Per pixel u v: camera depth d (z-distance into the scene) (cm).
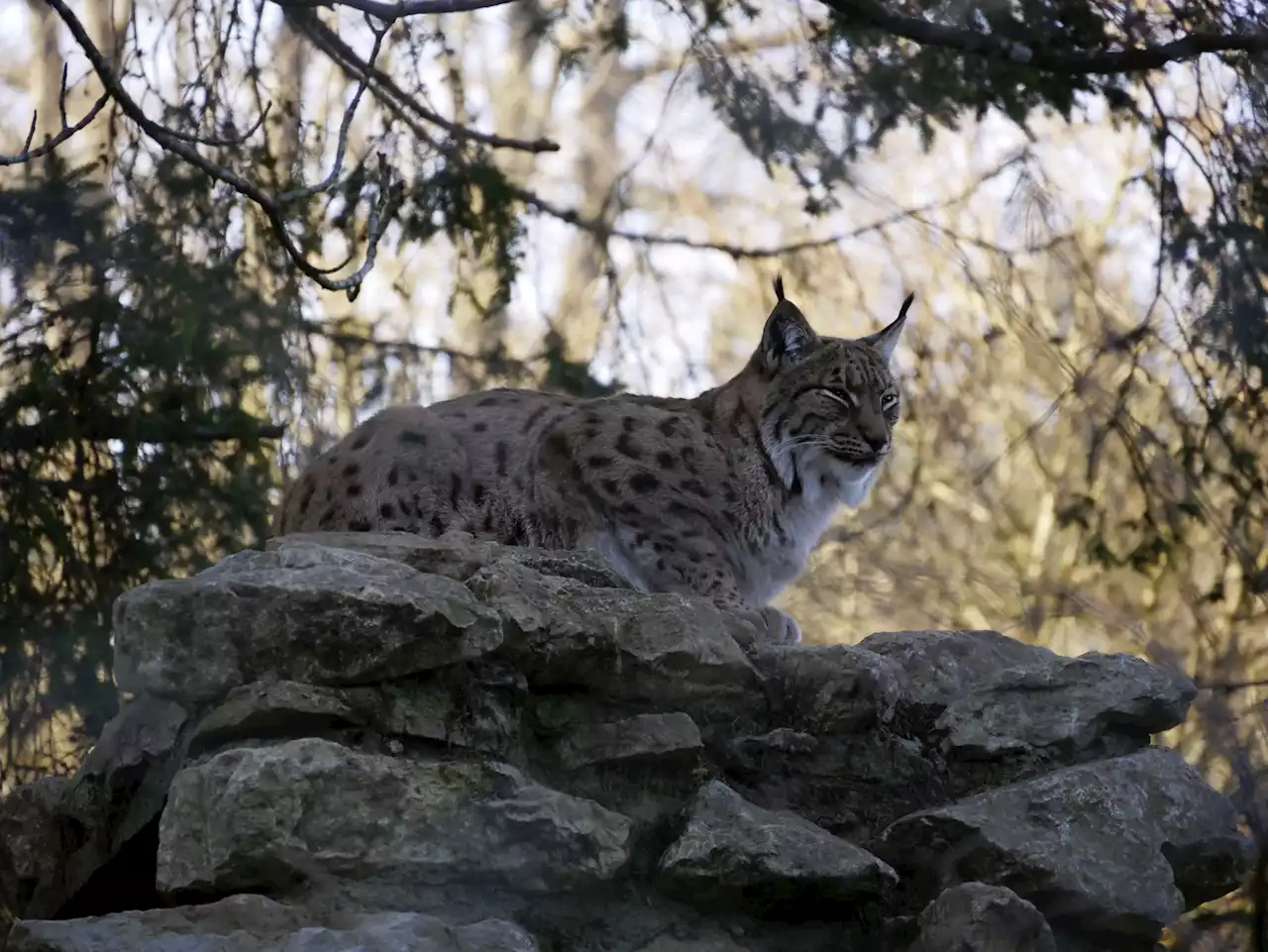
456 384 1666
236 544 1269
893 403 1184
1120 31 1422
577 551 766
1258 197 1337
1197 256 1338
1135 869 676
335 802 596
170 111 1301
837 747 719
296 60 1809
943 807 684
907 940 650
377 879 601
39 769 1203
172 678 620
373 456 1080
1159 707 734
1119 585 1859
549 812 616
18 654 1195
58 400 1217
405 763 612
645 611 694
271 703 610
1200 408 1533
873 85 1396
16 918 727
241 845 585
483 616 637
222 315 1277
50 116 2252
